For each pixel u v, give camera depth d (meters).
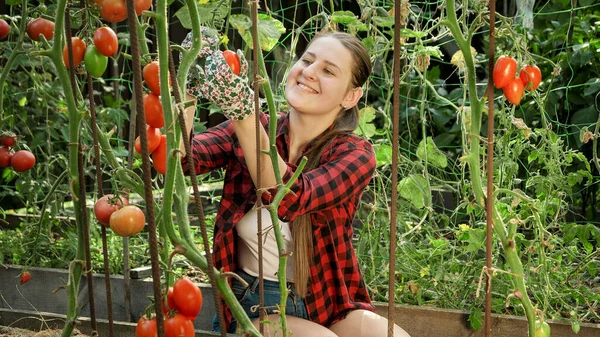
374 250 3.36
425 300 3.25
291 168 2.36
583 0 4.18
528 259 3.16
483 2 2.18
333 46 2.50
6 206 4.61
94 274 3.25
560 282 3.22
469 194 3.59
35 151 4.37
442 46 5.16
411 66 3.33
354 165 2.42
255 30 1.84
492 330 2.87
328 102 2.49
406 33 3.18
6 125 4.24
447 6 2.06
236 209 2.54
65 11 1.75
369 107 3.39
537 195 3.27
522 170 4.04
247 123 2.04
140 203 4.08
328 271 2.54
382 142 3.65
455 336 2.91
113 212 1.70
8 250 3.60
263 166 2.13
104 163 4.00
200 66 1.98
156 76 1.69
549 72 4.22
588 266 3.19
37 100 4.51
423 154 3.37
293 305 2.53
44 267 3.54
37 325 2.69
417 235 3.70
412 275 3.36
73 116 1.79
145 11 1.56
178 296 1.64
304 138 2.57
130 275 3.21
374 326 2.52
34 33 1.93
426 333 2.94
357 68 2.52
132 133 2.91
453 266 3.21
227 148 2.58
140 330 1.65
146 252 3.58
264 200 2.47
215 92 1.95
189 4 1.66
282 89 3.35
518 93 2.00
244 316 1.68
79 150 1.82
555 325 2.84
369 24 3.28
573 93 4.11
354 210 2.59
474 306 2.89
